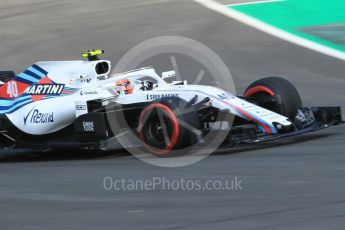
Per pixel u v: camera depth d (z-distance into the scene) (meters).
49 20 65.88
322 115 30.14
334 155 25.69
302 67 47.47
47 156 32.06
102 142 28.86
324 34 53.25
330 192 19.95
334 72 45.75
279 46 52.31
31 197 21.89
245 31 56.53
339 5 57.47
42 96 31.28
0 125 31.59
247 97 30.98
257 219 17.73
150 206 19.77
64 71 31.28
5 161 31.52
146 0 69.88
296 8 59.12
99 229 17.72
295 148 27.69
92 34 60.41
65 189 22.77
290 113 30.00
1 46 59.47
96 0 71.88
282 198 19.66
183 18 61.94
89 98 29.69
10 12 70.38
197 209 19.11
